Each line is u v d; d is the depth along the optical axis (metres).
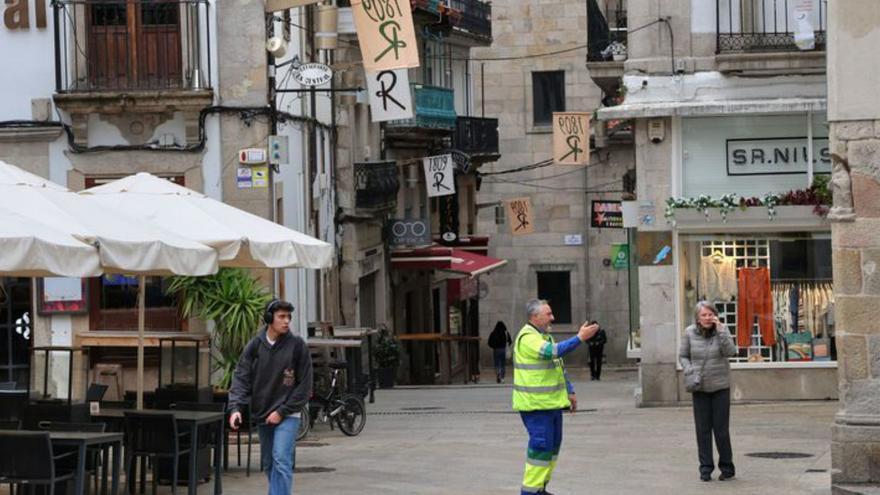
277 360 19.41
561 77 75.00
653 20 36.34
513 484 23.19
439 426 33.94
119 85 34.53
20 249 17.17
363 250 51.94
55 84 34.38
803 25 35.66
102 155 34.34
